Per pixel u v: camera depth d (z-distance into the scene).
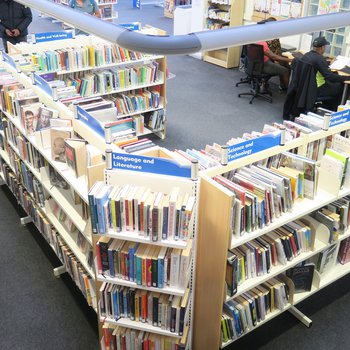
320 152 3.23
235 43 1.01
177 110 6.90
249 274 2.65
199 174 2.41
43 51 5.11
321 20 1.17
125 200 2.17
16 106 3.50
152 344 2.56
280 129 2.93
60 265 3.71
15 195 4.36
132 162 2.34
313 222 2.89
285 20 1.12
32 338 3.03
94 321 3.18
